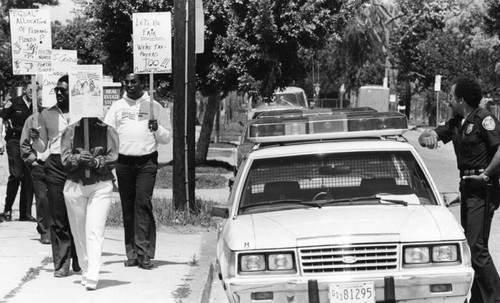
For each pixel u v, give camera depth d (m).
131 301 14.88
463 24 79.06
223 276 12.61
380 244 11.84
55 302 14.66
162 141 17.97
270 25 40.00
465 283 11.80
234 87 43.59
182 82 25.81
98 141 15.40
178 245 21.67
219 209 13.84
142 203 17.89
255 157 14.25
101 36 44.84
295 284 11.73
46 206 20.53
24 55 18.83
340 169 14.04
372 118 14.48
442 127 14.69
